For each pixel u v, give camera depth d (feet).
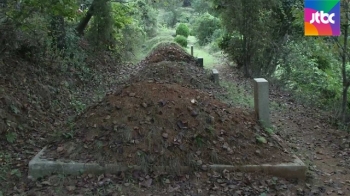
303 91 39.37
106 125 16.48
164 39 89.56
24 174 15.29
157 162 15.12
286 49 46.93
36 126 21.49
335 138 22.94
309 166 17.40
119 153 15.29
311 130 24.59
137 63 60.75
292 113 29.32
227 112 18.51
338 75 33.27
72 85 31.48
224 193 13.97
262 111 19.48
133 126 16.14
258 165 15.43
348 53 26.25
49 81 28.07
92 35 48.21
